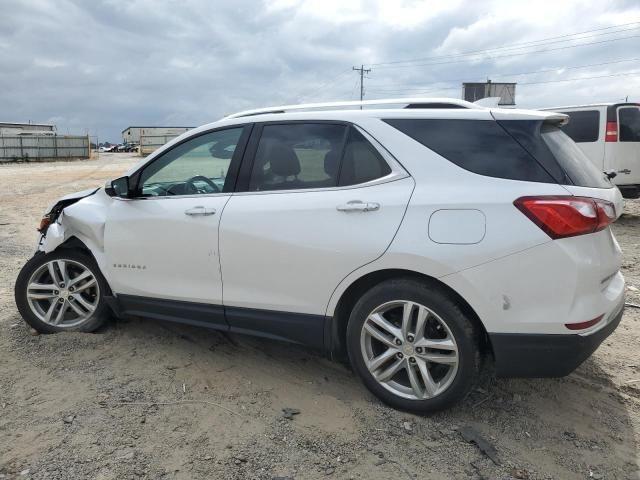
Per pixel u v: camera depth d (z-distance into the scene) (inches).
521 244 108.3
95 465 105.5
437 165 119.1
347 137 129.4
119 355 154.9
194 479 102.3
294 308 131.7
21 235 361.7
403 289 118.4
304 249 126.9
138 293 154.8
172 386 137.5
